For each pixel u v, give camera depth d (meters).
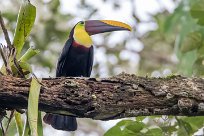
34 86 5.81
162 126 7.47
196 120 7.34
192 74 9.60
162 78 6.17
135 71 15.62
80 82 6.06
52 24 13.99
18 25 6.72
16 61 6.33
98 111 6.02
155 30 16.03
